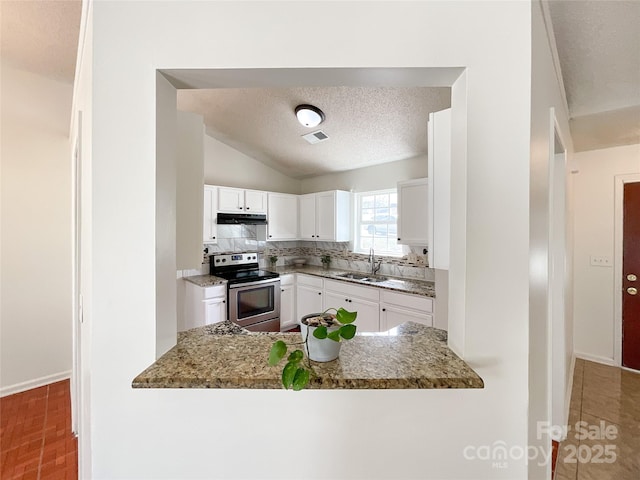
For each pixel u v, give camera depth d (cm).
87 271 119
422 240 279
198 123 114
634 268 282
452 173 100
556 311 204
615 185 290
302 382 75
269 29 91
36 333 264
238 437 91
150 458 91
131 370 91
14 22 185
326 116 280
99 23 90
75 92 200
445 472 91
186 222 112
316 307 391
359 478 91
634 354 282
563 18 134
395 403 91
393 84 102
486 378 91
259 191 402
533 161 96
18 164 256
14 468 175
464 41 90
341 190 413
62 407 234
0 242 250
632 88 180
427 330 130
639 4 124
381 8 91
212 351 99
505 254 91
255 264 423
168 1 90
